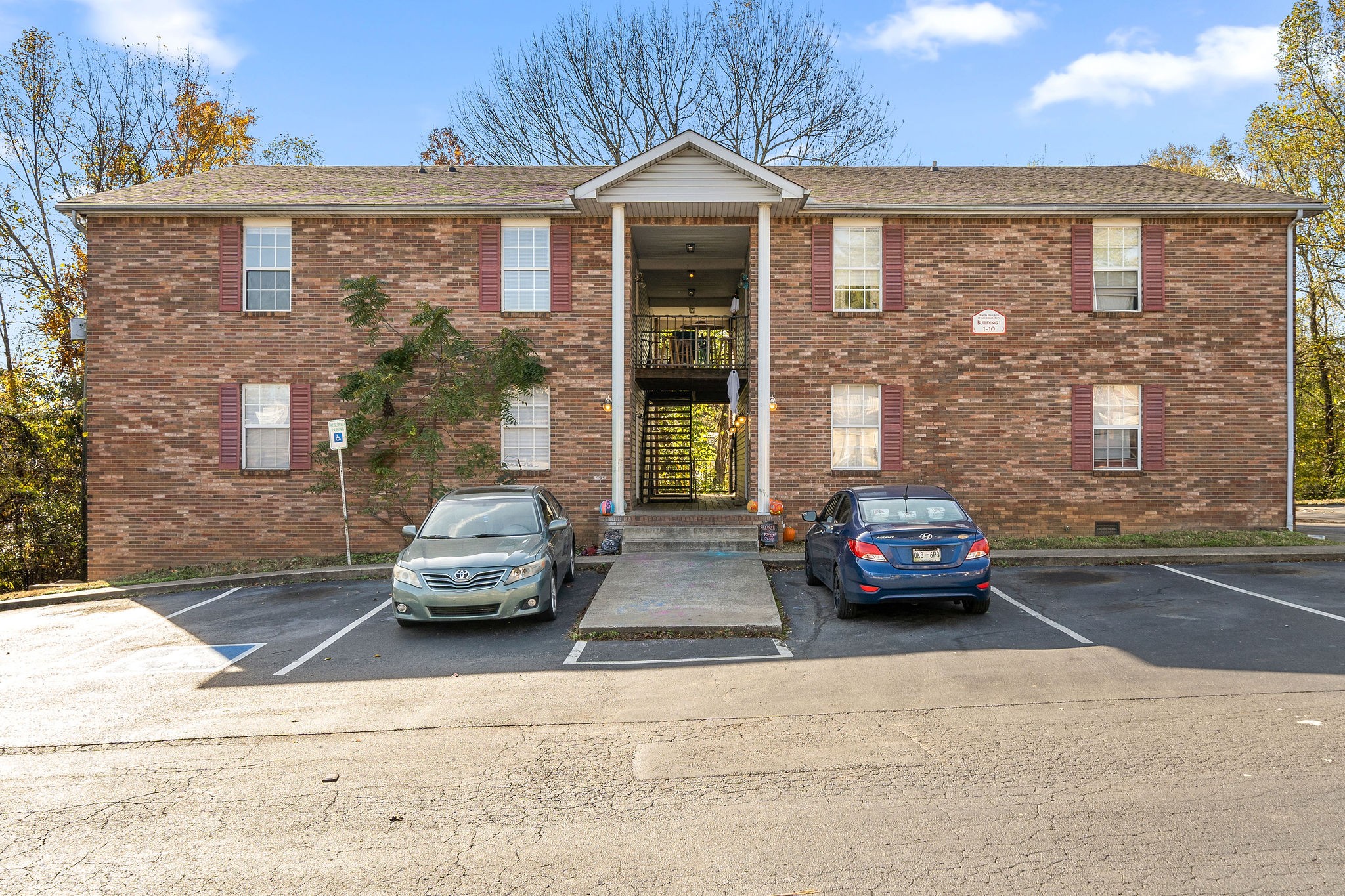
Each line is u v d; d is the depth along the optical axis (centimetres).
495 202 1616
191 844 440
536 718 647
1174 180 1825
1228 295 1619
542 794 496
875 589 933
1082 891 367
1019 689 691
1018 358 1622
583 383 1633
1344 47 2603
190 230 1617
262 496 1614
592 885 386
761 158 3084
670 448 2131
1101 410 1638
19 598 1309
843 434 1638
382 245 1634
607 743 586
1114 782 488
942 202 1598
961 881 379
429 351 1491
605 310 1636
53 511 1856
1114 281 1641
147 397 1608
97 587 1400
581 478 1630
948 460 1622
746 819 453
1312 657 766
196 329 1616
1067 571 1273
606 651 862
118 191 1661
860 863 400
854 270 1648
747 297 1803
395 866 410
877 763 531
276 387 1634
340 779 530
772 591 1155
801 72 3034
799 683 726
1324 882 370
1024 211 1594
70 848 438
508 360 1491
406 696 719
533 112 3109
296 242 1628
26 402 2220
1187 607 1002
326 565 1482
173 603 1249
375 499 1586
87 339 1605
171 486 1609
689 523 1576
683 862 407
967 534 942
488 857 418
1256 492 1616
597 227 1644
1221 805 452
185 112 2742
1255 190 1695
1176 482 1619
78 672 840
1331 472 3194
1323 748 536
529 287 1659
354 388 1486
